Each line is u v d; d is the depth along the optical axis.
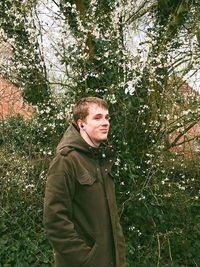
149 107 5.57
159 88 5.61
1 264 5.28
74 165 2.51
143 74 5.49
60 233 2.43
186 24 6.15
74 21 5.63
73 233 2.44
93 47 5.60
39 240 5.46
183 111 5.40
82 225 2.52
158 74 5.64
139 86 5.52
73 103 5.49
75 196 2.53
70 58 5.52
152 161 5.56
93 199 2.54
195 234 5.87
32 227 5.70
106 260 2.56
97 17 5.53
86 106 2.66
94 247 2.51
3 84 5.99
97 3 5.70
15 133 6.12
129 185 5.59
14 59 5.73
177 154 5.88
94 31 5.45
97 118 2.65
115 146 5.52
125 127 5.46
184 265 5.60
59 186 2.46
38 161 5.92
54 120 5.64
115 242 2.60
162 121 5.57
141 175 5.63
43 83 5.70
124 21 5.68
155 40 5.75
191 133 6.00
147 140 5.66
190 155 6.02
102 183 2.62
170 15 5.92
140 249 5.55
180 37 5.96
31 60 5.64
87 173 2.54
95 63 5.60
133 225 5.65
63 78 5.68
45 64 5.76
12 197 5.83
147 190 5.57
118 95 5.45
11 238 5.49
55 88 5.75
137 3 6.22
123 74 5.48
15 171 5.90
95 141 2.67
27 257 5.31
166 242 5.60
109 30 5.54
